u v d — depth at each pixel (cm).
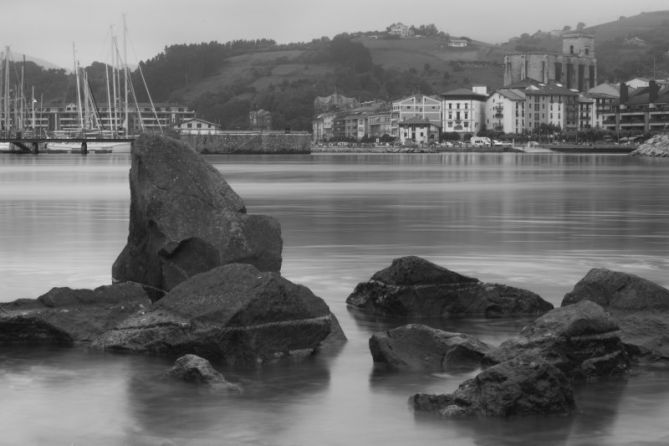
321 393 2180
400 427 1942
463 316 3023
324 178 13788
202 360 2292
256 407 2077
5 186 11412
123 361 2441
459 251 4619
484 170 17175
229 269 2553
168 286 3086
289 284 2527
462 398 2041
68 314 2669
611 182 12269
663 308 2605
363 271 3912
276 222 3195
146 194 3131
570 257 4394
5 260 4284
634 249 4716
